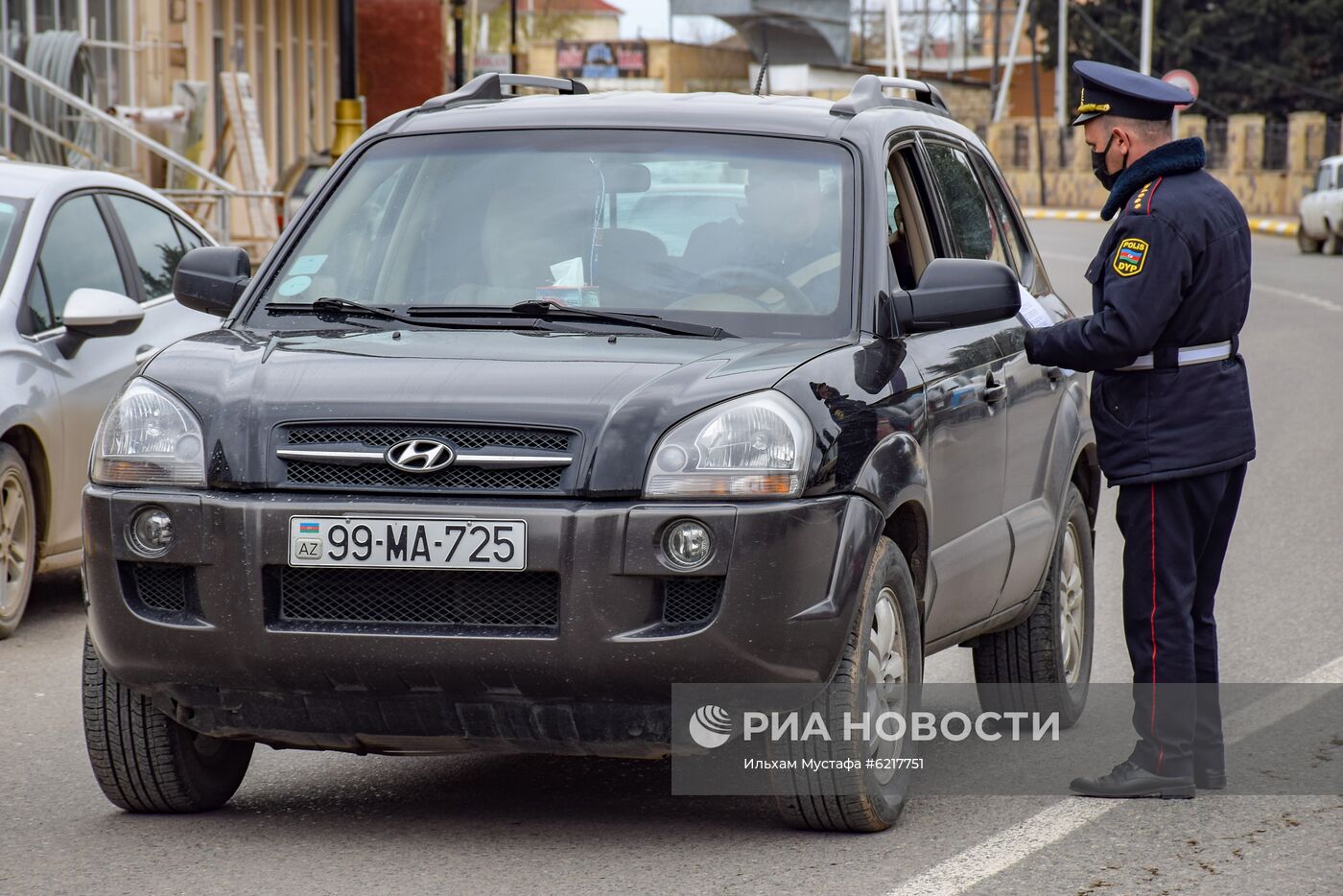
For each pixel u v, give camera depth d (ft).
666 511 42.70
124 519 44.83
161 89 232.94
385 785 53.21
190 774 48.75
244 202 254.06
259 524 43.73
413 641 43.11
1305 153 537.24
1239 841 47.14
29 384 75.46
